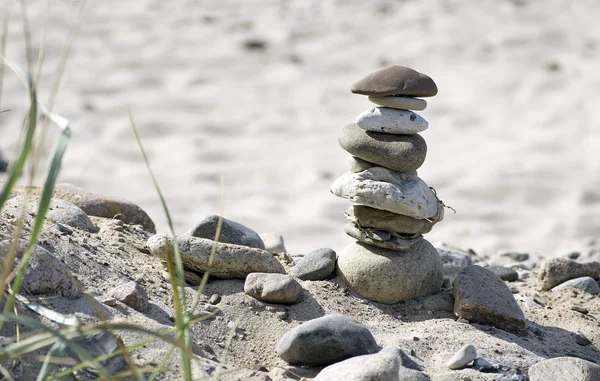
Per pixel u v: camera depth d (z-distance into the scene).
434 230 29.44
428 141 41.03
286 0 71.31
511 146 39.62
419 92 9.34
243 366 8.11
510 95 48.59
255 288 9.20
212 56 55.59
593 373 8.16
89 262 8.95
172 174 35.16
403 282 9.62
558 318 10.21
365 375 7.10
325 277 9.99
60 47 56.69
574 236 28.75
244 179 35.03
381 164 9.48
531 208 31.84
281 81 51.12
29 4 65.25
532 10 66.12
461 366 8.20
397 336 8.84
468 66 53.94
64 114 42.94
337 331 8.02
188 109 45.53
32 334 7.34
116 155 37.53
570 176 34.84
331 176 35.25
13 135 38.97
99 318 7.81
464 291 9.52
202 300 9.12
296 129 42.97
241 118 44.28
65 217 10.09
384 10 67.50
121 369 7.23
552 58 54.81
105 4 67.94
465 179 34.91
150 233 10.88
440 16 65.44
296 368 8.05
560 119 43.16
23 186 11.32
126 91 48.47
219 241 10.13
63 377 6.97
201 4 69.44
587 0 67.75
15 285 6.49
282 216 30.44
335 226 29.50
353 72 53.28
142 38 59.69
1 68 6.76
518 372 8.20
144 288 8.97
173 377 7.34
